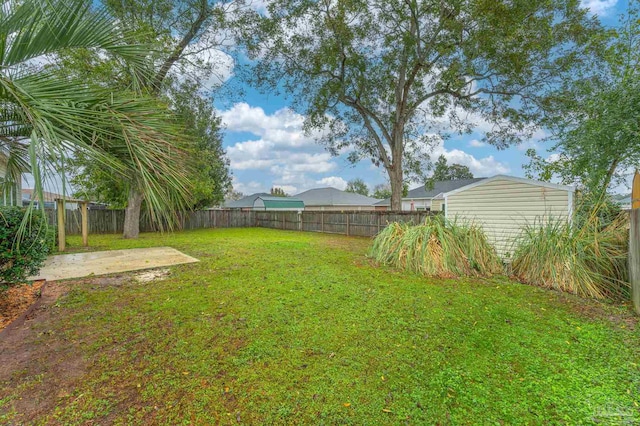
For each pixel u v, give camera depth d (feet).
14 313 10.36
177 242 31.27
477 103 37.01
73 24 6.65
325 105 39.01
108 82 9.48
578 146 17.12
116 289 13.28
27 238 10.11
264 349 7.83
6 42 6.12
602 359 7.57
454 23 28.37
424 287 13.83
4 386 6.19
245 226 61.31
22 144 7.25
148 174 6.60
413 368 7.06
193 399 5.85
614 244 14.06
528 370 7.04
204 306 11.06
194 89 27.58
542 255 14.92
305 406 5.70
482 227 19.76
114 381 6.40
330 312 10.55
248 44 31.35
